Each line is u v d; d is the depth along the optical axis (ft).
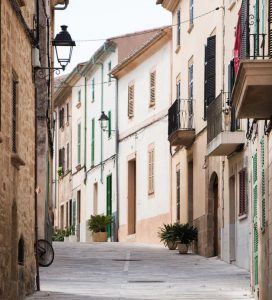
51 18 171.94
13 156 85.10
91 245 195.42
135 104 226.38
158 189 205.05
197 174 169.89
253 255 97.60
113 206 241.55
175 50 193.67
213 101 141.59
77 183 285.23
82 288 108.47
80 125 282.56
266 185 83.97
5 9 80.18
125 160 233.55
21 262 94.12
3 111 80.07
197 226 169.07
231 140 132.26
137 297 97.86
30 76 100.17
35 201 104.78
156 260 153.28
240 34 88.58
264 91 73.77
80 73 275.18
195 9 173.47
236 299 95.50
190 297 97.96
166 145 200.54
